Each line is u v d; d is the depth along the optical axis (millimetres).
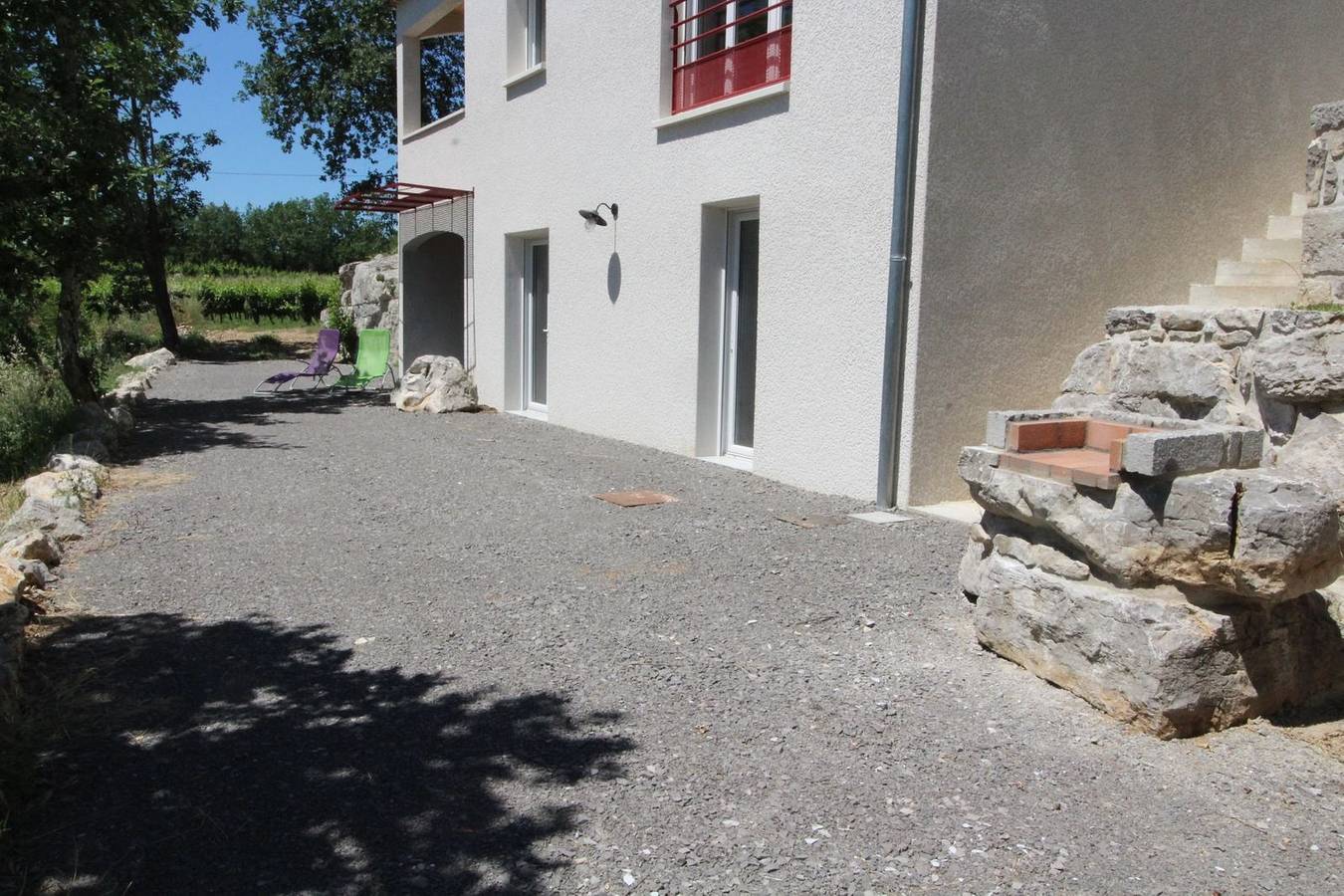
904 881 2715
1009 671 4137
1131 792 3199
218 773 3266
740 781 3242
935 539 6297
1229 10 8117
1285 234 8141
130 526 6555
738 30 8602
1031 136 7203
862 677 4086
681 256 9148
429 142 14641
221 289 33562
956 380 7121
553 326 11383
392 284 19625
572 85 10656
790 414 8016
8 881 2652
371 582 5348
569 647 4402
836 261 7477
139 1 9852
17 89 9227
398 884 2678
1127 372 5809
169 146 19141
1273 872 2791
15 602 4266
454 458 9281
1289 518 3320
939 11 6617
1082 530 3754
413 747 3463
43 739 3469
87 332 18750
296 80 26578
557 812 3041
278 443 10211
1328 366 4469
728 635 4562
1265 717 3730
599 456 9383
